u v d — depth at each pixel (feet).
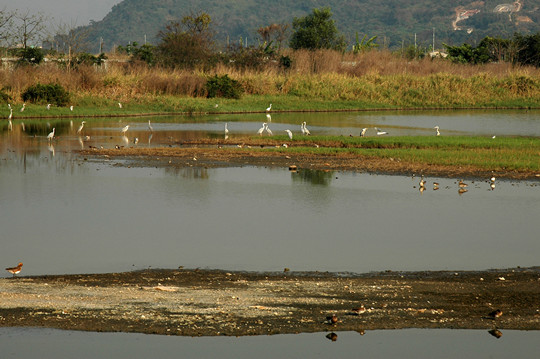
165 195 101.14
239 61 353.92
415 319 50.31
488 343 46.52
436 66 376.07
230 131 200.03
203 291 56.03
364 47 477.36
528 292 56.49
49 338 46.44
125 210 90.33
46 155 144.66
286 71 349.82
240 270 63.31
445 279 60.34
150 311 51.08
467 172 122.52
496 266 64.85
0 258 67.00
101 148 153.89
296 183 111.75
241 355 44.24
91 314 50.26
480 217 87.15
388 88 334.24
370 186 109.19
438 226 82.17
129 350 44.88
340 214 88.79
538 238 76.02
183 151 150.20
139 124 222.28
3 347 45.06
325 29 486.38
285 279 60.08
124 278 59.98
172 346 45.62
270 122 236.02
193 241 74.28
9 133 188.75
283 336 47.37
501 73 370.12
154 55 351.25
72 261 66.03
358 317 50.49
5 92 249.34
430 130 211.00
